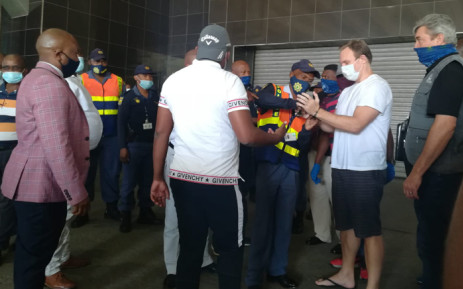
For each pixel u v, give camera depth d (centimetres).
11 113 302
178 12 1130
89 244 356
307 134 259
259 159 263
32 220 186
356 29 830
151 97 411
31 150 184
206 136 177
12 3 917
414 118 219
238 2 962
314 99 242
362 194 236
